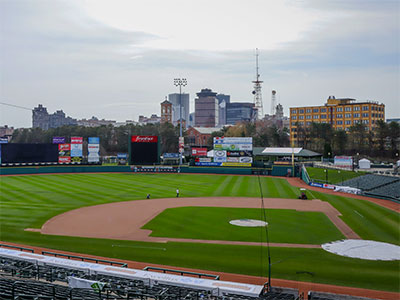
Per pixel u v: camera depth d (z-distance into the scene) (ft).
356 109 542.57
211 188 234.38
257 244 110.73
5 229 128.67
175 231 126.93
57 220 143.13
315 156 410.31
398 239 114.83
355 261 95.45
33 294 60.18
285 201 184.85
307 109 587.27
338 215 149.59
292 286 80.18
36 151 330.13
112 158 485.15
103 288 64.03
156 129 597.11
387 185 210.59
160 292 64.34
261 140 538.47
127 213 156.87
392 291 77.05
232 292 67.15
